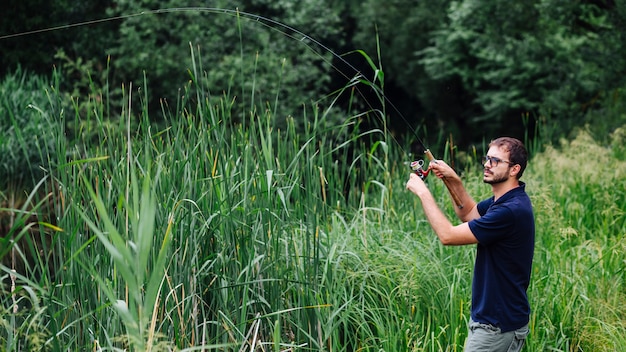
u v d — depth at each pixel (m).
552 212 6.30
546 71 14.53
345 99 19.42
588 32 13.98
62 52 12.12
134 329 2.82
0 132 8.76
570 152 8.64
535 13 14.24
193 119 4.33
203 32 13.24
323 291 4.25
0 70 13.90
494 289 3.54
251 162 4.22
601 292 5.00
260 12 14.23
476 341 3.57
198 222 4.09
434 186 6.86
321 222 4.57
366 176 6.25
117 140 4.11
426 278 4.70
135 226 2.93
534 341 4.41
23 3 13.62
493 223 3.49
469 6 14.48
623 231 6.42
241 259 4.02
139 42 12.92
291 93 13.46
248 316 4.09
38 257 3.80
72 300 3.81
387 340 4.20
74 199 3.84
